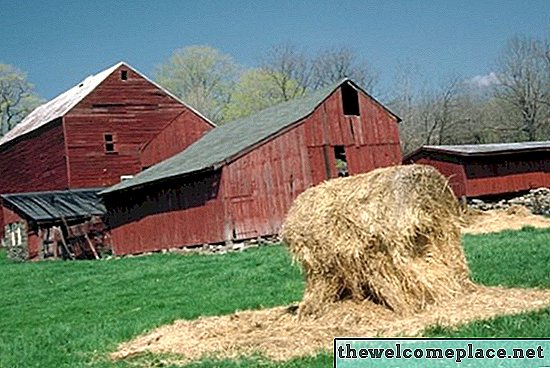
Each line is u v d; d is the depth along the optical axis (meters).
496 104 61.59
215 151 29.45
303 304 10.33
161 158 41.69
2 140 49.47
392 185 10.05
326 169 29.42
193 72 77.19
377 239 9.81
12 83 75.38
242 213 26.91
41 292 18.06
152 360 8.44
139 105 43.31
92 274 21.75
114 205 33.59
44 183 43.34
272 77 70.62
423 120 63.81
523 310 9.05
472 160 32.06
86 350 9.62
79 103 41.69
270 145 27.97
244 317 10.88
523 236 19.95
